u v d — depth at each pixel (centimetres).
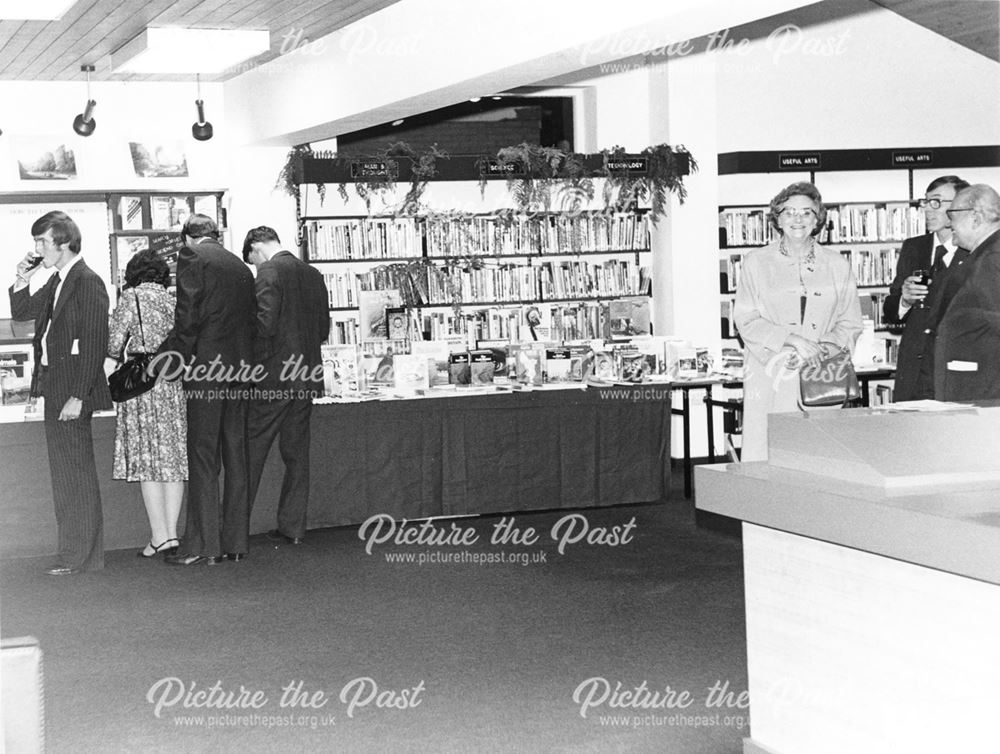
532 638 566
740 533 791
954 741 319
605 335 1083
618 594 644
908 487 336
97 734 455
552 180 1045
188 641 575
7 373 1030
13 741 273
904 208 1117
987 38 741
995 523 288
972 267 562
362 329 1020
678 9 543
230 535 752
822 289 589
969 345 557
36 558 771
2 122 1045
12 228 1059
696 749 428
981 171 1123
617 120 1173
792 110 1127
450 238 1069
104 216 1080
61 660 549
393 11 798
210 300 730
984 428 362
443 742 438
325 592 664
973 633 311
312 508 816
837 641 359
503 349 898
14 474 768
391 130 1210
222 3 772
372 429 822
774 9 547
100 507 735
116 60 923
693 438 1103
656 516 855
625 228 1099
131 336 742
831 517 333
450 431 835
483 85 739
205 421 737
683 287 1088
